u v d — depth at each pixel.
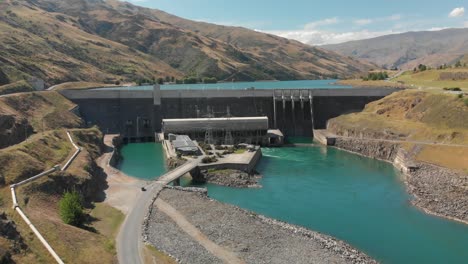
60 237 68.38
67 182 97.06
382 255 78.81
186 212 91.94
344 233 88.69
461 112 149.62
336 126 193.50
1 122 128.25
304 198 112.00
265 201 109.44
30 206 80.69
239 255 72.94
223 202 102.69
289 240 80.12
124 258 68.12
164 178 116.19
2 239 58.75
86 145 144.25
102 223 83.88
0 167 93.19
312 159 157.62
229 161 134.38
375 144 161.12
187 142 155.75
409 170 128.50
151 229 81.56
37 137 124.25
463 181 108.56
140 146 185.50
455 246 82.25
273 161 154.25
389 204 106.75
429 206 103.25
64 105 188.50
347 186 122.88
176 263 68.00
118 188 108.81
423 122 164.50
